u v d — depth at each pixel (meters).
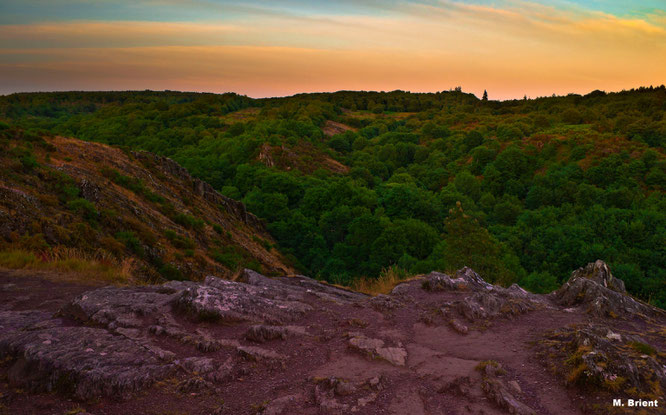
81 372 4.09
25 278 9.34
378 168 137.25
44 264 10.92
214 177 107.06
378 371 4.76
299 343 5.53
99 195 28.16
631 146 125.88
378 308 7.23
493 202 101.31
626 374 4.08
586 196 93.31
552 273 56.66
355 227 62.22
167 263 25.42
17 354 4.54
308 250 63.84
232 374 4.58
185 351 5.06
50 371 4.14
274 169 112.94
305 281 11.27
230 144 134.62
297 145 140.25
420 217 79.69
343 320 6.51
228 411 3.86
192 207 42.94
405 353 5.25
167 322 5.77
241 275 9.59
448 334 6.10
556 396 4.11
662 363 4.41
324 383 4.41
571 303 7.86
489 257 29.91
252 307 6.44
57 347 4.56
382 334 5.96
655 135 140.38
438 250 45.66
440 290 8.46
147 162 45.97
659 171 104.19
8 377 4.19
